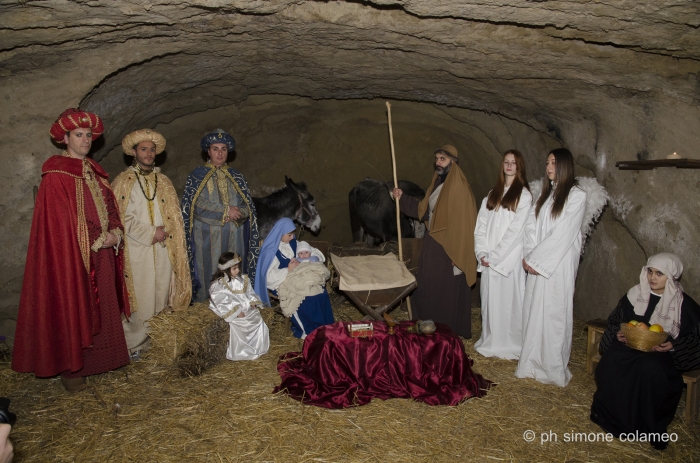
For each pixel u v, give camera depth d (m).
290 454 3.13
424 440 3.30
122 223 4.19
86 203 3.74
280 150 7.36
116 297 4.02
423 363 3.92
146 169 4.40
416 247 5.73
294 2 3.49
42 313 3.56
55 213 3.56
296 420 3.49
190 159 6.89
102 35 3.75
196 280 4.91
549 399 3.86
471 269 4.71
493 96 5.49
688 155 3.96
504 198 4.38
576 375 4.26
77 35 3.64
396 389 3.86
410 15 3.70
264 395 3.81
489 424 3.51
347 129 7.49
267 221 6.27
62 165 3.63
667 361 3.36
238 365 4.31
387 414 3.59
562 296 3.97
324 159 7.58
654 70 3.77
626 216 4.60
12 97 4.06
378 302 4.50
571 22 3.34
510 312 4.48
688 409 3.55
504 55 4.14
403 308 5.98
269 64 5.22
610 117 4.67
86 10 3.28
